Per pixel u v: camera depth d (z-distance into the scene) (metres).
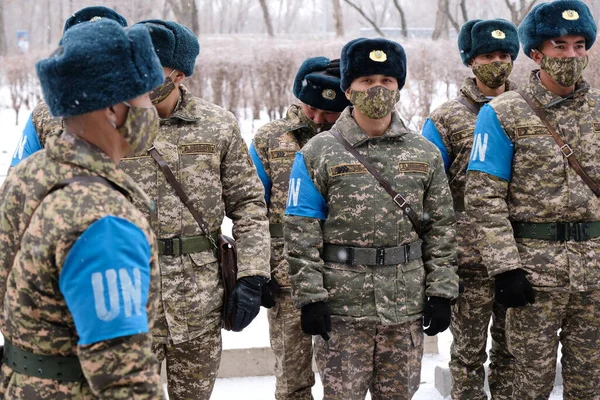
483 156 3.65
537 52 3.63
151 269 2.04
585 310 3.61
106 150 2.01
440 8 22.27
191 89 15.94
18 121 17.14
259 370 4.85
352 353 3.36
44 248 1.87
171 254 3.26
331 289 3.36
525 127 3.60
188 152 3.29
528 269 3.60
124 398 1.85
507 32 4.21
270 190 4.18
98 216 1.86
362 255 3.33
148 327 1.93
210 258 3.34
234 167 3.43
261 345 4.86
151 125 2.05
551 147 3.56
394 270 3.34
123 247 1.87
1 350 2.14
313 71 4.17
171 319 3.23
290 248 3.38
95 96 1.91
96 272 1.83
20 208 1.99
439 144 4.23
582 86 3.64
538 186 3.58
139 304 1.88
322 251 3.43
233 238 3.52
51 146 1.97
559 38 3.51
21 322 1.94
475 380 4.20
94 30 1.93
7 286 1.98
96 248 1.83
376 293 3.31
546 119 3.59
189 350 3.31
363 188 3.32
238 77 15.80
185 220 3.27
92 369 1.83
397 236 3.34
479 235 3.63
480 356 4.20
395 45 3.35
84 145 1.97
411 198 3.36
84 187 1.91
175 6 23.11
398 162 3.37
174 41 3.24
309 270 3.31
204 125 3.36
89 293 1.82
